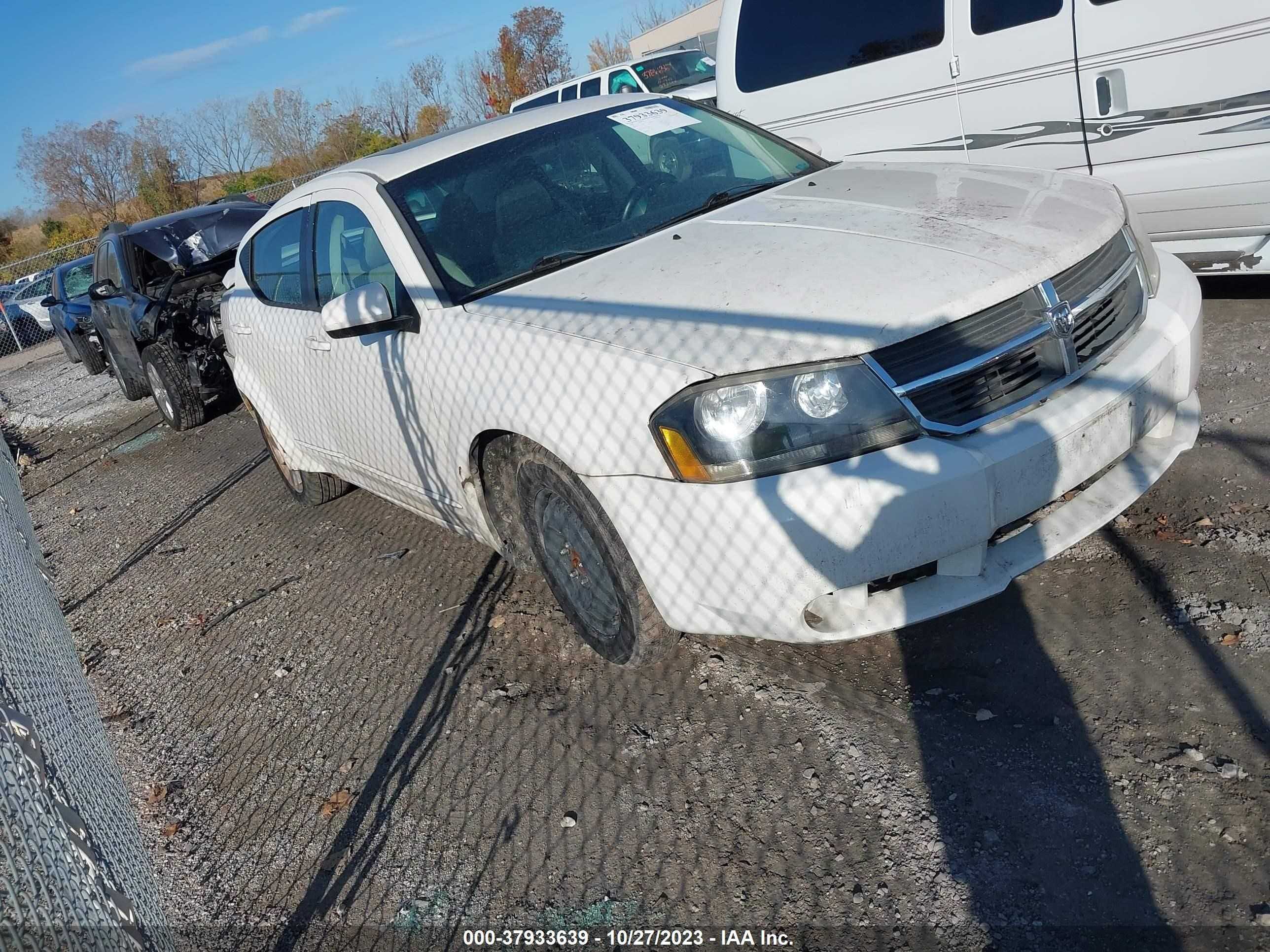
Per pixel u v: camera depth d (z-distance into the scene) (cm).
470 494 331
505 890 246
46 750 192
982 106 500
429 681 347
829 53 558
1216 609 278
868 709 274
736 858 237
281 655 399
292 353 436
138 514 672
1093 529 270
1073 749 243
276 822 297
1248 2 407
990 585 254
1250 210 437
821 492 236
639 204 357
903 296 251
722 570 248
